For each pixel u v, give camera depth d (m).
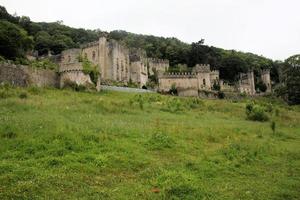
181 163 21.42
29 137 23.20
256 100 101.06
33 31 144.62
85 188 16.41
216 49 181.25
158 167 20.09
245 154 25.11
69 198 15.23
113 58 107.12
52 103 42.34
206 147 27.27
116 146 23.31
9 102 38.75
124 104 51.34
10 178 16.66
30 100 42.94
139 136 27.55
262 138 34.81
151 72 133.75
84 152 21.62
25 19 147.62
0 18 118.81
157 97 71.44
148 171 19.27
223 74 160.12
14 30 85.06
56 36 145.38
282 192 17.41
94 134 25.31
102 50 107.38
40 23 164.62
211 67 157.38
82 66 69.62
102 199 15.28
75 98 52.47
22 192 15.45
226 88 133.25
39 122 27.64
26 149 21.08
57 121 29.08
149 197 15.73
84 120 32.12
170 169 19.97
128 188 16.73
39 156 20.27
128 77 116.56
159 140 26.23
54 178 17.11
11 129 24.66
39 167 18.48
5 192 15.28
